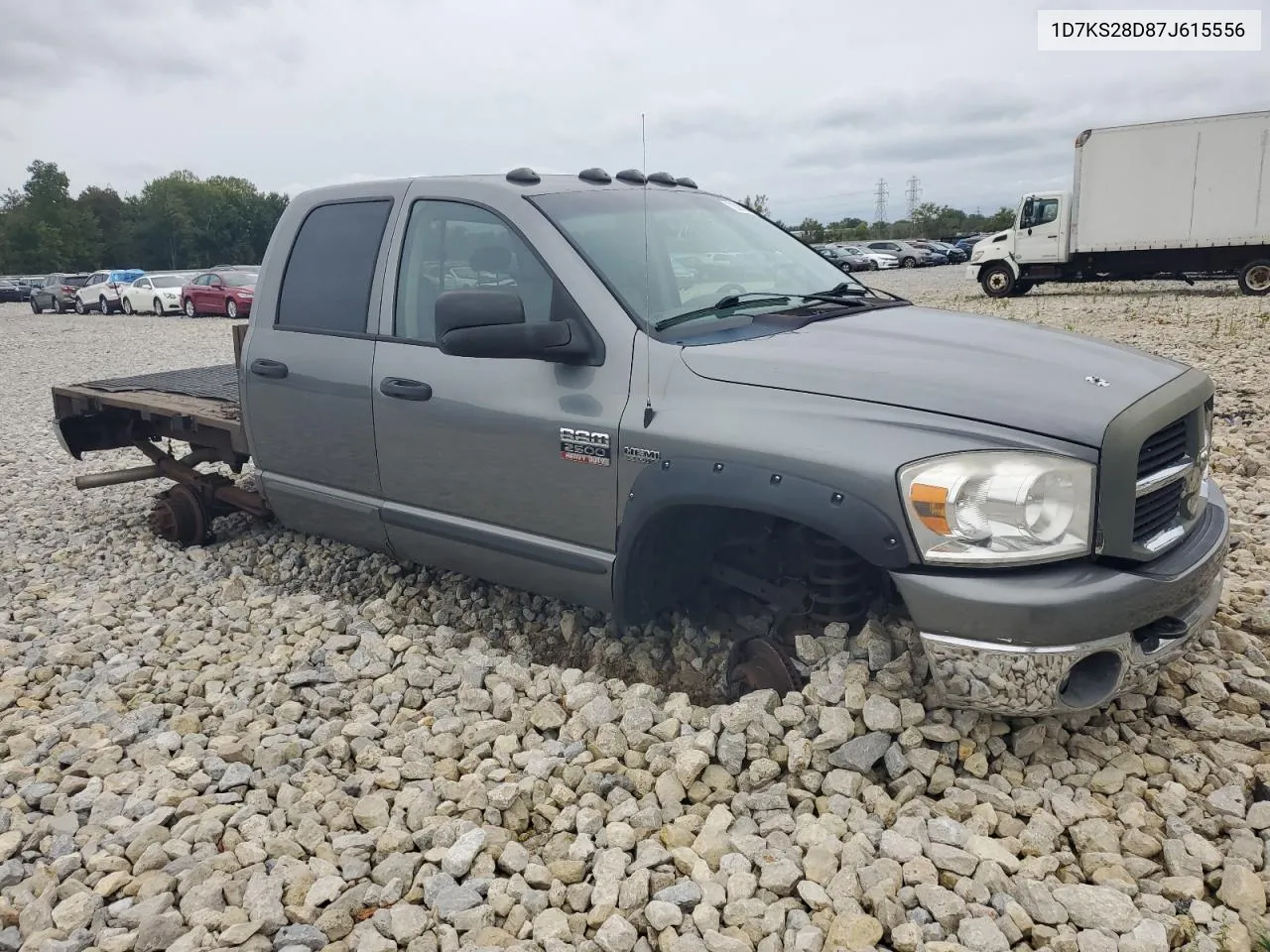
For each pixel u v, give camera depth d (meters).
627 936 2.45
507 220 3.89
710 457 3.17
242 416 5.01
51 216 102.69
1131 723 3.30
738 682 3.60
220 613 4.85
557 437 3.61
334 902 2.65
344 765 3.43
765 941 2.42
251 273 30.72
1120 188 22.34
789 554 3.48
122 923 2.64
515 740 3.43
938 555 2.79
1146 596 2.79
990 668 2.77
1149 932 2.36
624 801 3.03
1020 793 2.91
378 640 4.27
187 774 3.37
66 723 3.75
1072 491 2.77
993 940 2.36
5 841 3.00
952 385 2.98
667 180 4.73
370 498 4.48
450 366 3.98
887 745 3.05
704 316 3.67
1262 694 3.37
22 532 6.65
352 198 4.57
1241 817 2.80
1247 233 21.20
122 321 30.33
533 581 3.96
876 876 2.58
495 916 2.61
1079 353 3.37
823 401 3.05
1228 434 7.35
